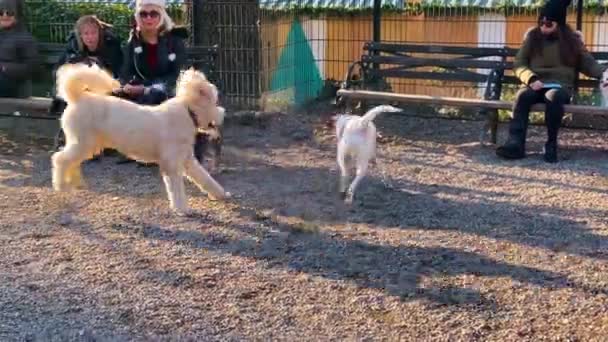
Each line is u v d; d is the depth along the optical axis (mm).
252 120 9922
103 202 7188
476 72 10031
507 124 9672
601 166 8133
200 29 10281
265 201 7211
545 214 6863
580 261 5996
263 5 11039
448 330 5176
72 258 6086
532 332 5145
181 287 5680
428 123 9945
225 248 6250
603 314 5312
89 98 7000
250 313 5371
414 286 5668
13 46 9047
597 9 11578
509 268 5898
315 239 6395
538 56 8664
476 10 11805
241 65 10312
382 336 5129
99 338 5113
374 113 7086
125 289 5652
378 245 6281
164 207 7062
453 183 7684
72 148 7094
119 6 12125
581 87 9117
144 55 8016
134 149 6902
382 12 11969
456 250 6184
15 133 9539
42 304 5465
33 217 6848
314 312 5379
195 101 6895
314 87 11438
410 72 9945
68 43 8531
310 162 8414
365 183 7695
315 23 11859
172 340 5098
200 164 7555
